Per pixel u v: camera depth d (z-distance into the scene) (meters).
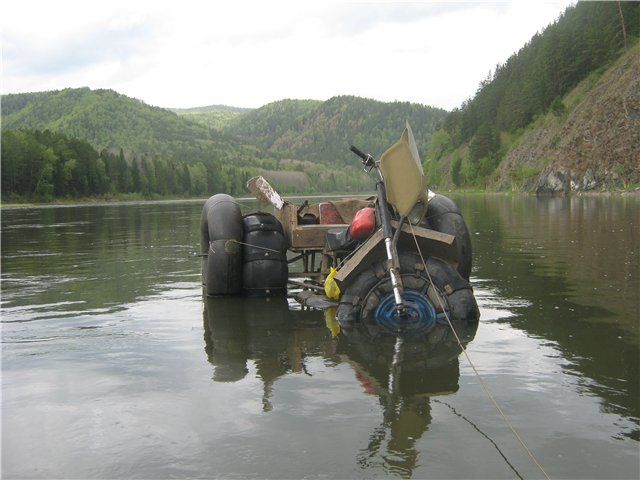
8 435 3.38
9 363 4.82
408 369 4.39
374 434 3.24
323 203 8.52
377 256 6.03
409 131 6.17
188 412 3.65
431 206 7.35
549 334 5.36
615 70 102.62
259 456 3.03
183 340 5.50
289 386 4.08
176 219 31.59
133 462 3.01
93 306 7.29
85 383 4.27
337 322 6.02
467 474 2.79
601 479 2.73
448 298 5.84
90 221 31.78
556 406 3.60
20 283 9.22
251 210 8.98
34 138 140.75
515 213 31.02
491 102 174.50
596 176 81.62
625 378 4.11
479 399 3.73
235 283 7.69
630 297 7.06
